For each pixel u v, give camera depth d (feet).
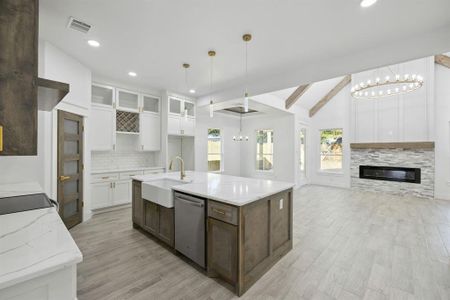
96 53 10.09
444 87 17.46
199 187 8.02
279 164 23.03
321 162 24.68
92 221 11.91
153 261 7.81
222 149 24.79
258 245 6.86
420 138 18.20
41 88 4.14
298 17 7.18
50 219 3.87
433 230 10.89
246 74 12.58
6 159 8.27
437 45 7.78
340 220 12.43
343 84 22.35
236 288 6.13
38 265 2.37
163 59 10.64
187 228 7.61
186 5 6.63
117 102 14.16
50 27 7.91
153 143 16.03
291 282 6.65
